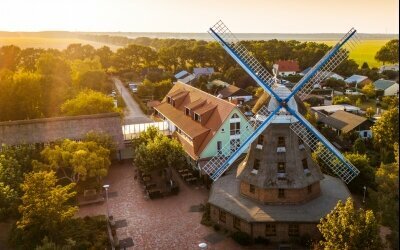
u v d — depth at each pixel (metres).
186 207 47.34
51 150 49.44
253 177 41.09
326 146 41.38
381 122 63.38
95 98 70.75
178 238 40.41
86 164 48.22
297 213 39.31
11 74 98.56
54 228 34.56
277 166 40.25
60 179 51.12
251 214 39.56
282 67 159.25
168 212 46.09
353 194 49.06
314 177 41.22
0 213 38.03
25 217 34.00
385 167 35.00
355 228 28.69
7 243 37.97
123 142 62.50
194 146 55.03
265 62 174.00
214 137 53.91
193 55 181.25
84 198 48.97
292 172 40.06
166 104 75.06
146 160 51.00
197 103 62.44
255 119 42.41
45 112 81.50
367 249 28.55
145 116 95.12
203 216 44.59
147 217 44.88
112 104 72.88
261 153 40.84
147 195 50.50
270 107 40.09
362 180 47.97
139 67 188.00
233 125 54.81
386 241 33.56
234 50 40.91
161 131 71.31
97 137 56.97
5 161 44.34
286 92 39.97
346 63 156.25
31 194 34.06
